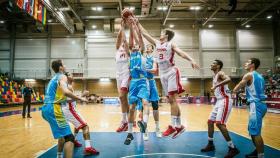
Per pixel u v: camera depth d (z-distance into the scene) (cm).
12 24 2436
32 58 2444
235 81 2520
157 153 393
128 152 400
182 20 2484
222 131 381
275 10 2380
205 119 938
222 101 396
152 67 506
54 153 401
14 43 2447
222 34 2502
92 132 615
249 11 2384
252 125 345
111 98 2409
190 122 841
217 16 2297
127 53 415
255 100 350
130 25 380
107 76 2428
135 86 379
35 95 2275
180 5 2186
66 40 2473
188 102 2428
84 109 1577
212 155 382
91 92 2527
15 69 2436
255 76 355
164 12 2258
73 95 297
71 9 1844
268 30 2520
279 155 382
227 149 423
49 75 2408
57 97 311
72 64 2447
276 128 702
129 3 2166
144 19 2328
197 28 2489
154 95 524
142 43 395
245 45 2492
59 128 302
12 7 1984
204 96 2425
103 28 2453
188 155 381
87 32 2458
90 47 2459
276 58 2423
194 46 2473
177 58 2461
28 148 442
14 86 2155
